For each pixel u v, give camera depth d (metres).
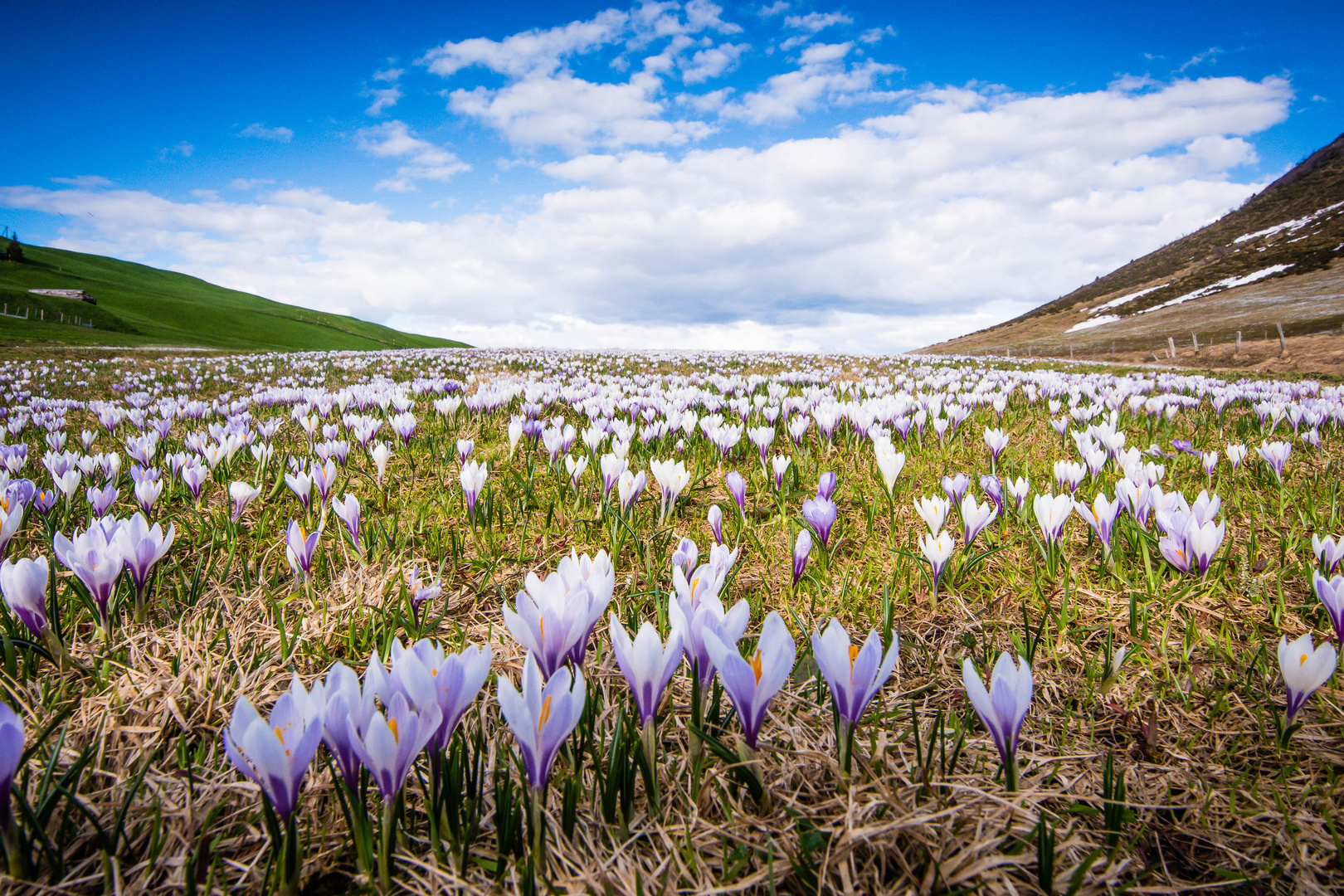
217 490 4.61
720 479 4.90
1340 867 1.44
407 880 1.33
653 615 2.58
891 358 26.17
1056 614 2.66
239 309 109.00
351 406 9.02
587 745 1.68
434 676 1.27
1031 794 1.53
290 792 1.16
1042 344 78.44
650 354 26.75
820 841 1.38
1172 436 6.74
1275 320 53.91
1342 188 107.38
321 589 2.90
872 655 1.29
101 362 19.62
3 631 2.36
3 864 1.28
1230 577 2.91
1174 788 1.69
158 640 2.39
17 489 2.82
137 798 1.61
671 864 1.38
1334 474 4.87
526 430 6.05
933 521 2.73
